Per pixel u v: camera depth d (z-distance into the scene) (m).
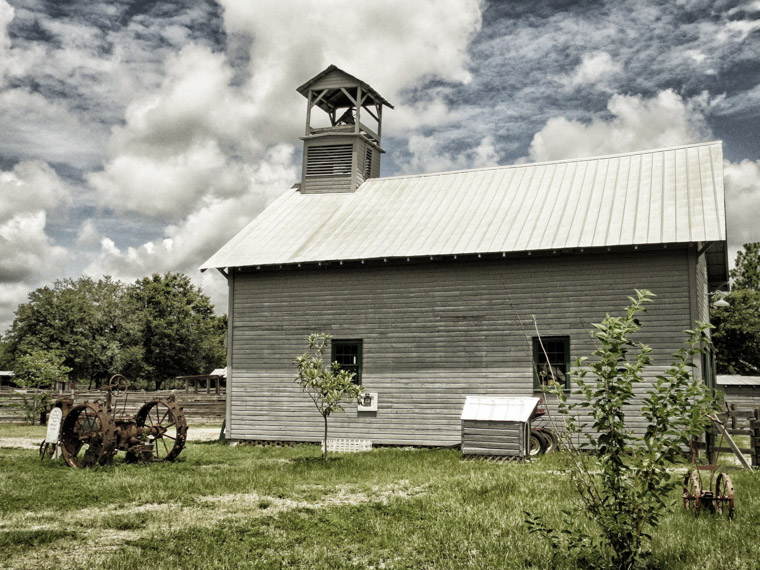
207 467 17.62
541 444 20.38
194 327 88.69
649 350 7.66
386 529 10.19
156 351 84.12
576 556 8.41
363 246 23.83
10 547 9.02
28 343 65.88
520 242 21.67
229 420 24.91
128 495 13.13
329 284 24.27
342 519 11.01
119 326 73.38
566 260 21.53
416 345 22.97
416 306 23.11
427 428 22.55
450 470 16.69
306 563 8.52
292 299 24.66
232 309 25.38
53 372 36.84
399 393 22.98
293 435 24.11
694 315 19.94
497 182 25.95
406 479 15.48
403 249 23.02
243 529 10.25
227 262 24.94
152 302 87.81
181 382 90.44
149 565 8.29
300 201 28.66
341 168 28.84
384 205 26.48
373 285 23.72
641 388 20.06
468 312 22.48
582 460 8.23
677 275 20.27
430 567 8.35
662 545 8.69
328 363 23.95
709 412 7.41
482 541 9.27
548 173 25.50
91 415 17.88
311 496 13.23
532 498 12.16
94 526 10.45
